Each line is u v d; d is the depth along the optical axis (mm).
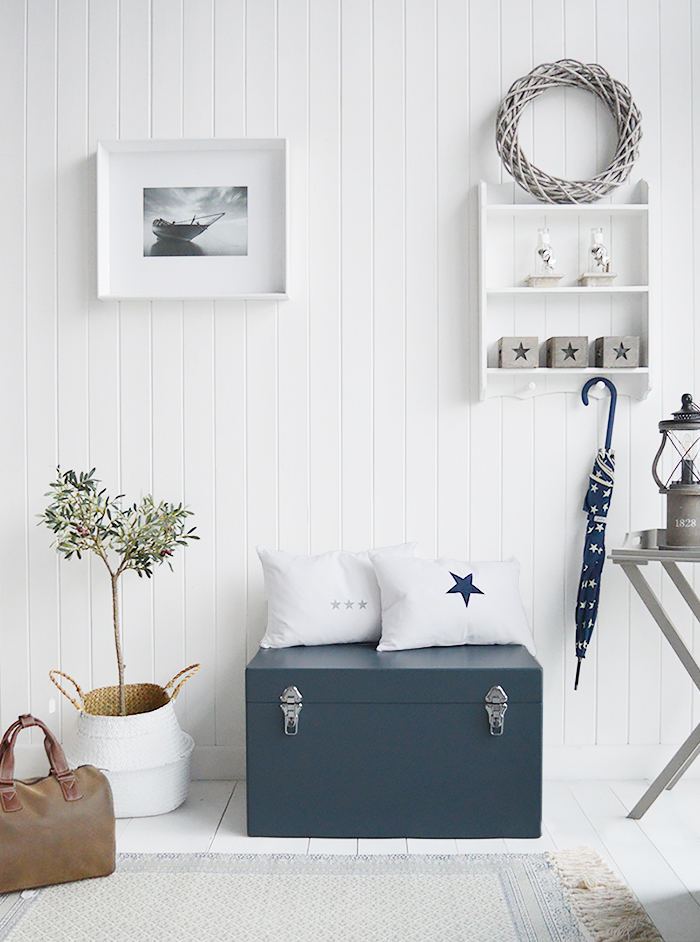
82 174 2803
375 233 2795
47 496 2770
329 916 1972
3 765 2105
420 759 2355
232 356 2812
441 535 2818
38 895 2072
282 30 2785
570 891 2070
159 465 2824
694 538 2471
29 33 2793
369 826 2367
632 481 2814
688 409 2453
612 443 2812
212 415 2816
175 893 2078
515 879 2131
